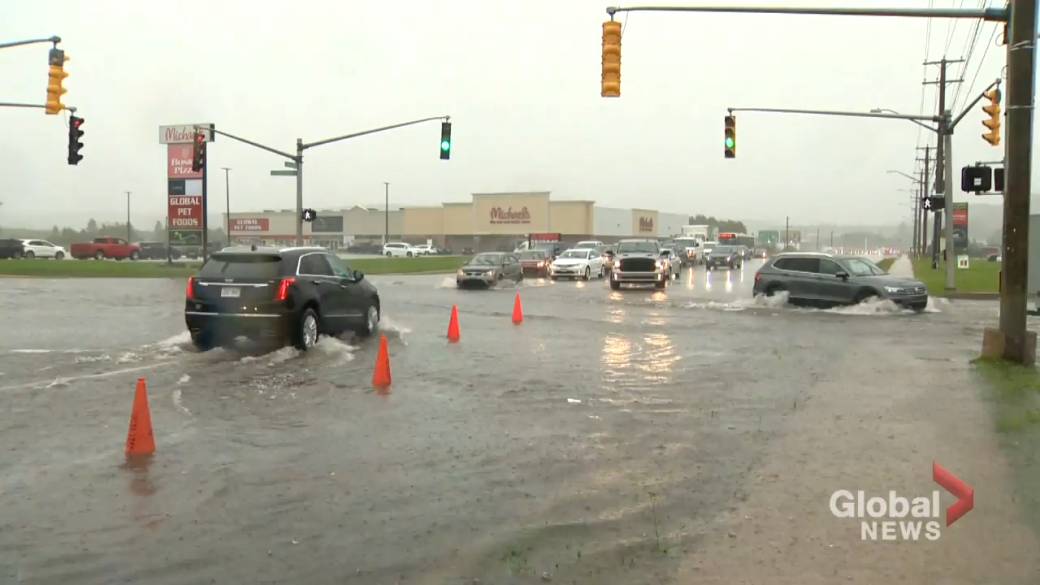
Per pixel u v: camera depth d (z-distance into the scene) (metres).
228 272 13.94
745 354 14.50
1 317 20.12
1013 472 7.04
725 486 6.68
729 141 28.44
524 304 26.47
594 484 6.74
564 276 42.66
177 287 32.72
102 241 69.50
